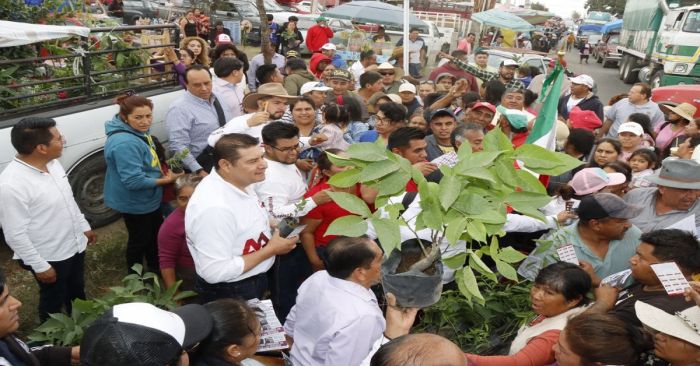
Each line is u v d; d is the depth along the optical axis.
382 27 14.08
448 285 3.24
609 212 3.09
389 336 2.24
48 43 5.46
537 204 2.13
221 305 2.10
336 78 6.45
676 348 2.07
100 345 1.64
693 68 14.65
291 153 3.60
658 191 3.79
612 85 20.73
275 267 3.88
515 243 3.84
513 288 3.04
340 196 2.15
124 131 4.23
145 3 17.72
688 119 6.06
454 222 2.07
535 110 6.71
